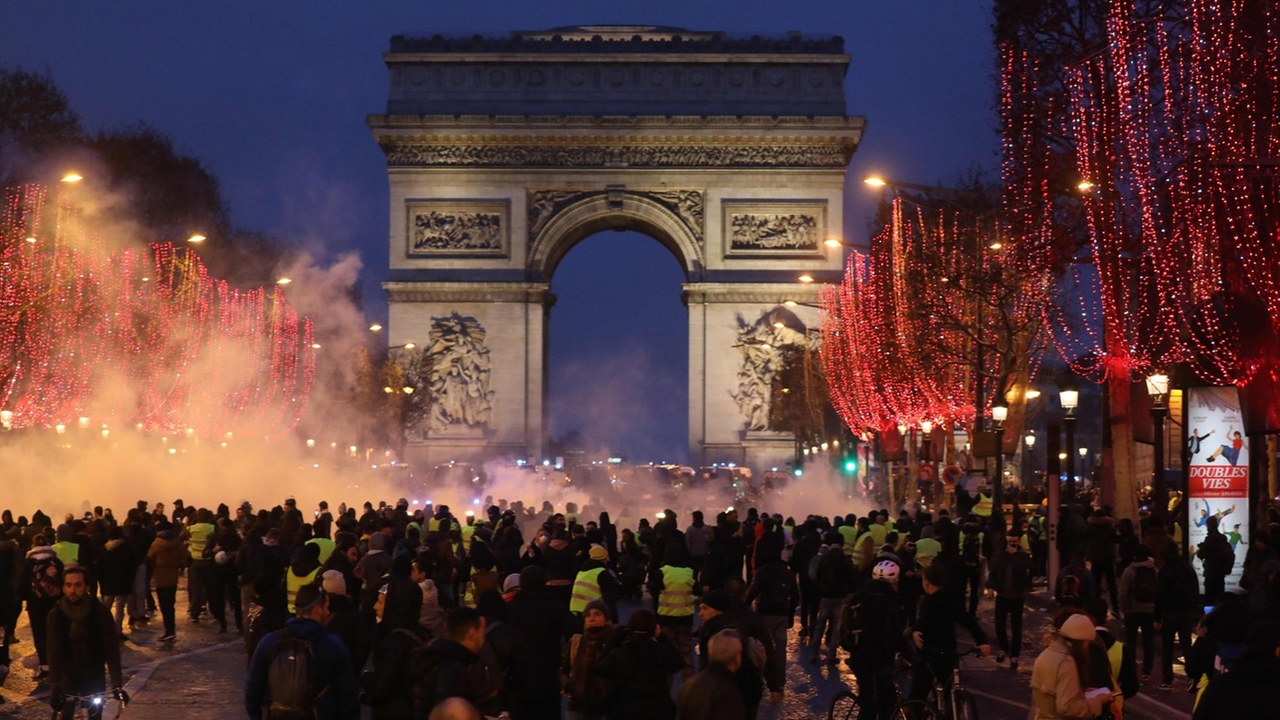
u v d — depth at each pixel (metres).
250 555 51.31
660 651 24.33
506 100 174.50
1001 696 40.62
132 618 59.72
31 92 115.31
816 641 49.34
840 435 153.00
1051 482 71.19
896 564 32.09
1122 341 69.19
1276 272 59.25
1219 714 20.19
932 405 107.19
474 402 172.75
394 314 172.88
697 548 68.31
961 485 87.19
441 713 15.97
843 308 138.75
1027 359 98.69
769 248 173.62
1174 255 67.50
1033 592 75.25
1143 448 122.75
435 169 172.88
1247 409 56.59
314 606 24.66
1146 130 67.44
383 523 61.03
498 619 26.48
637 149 173.88
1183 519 59.56
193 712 38.12
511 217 173.25
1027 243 77.50
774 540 42.25
